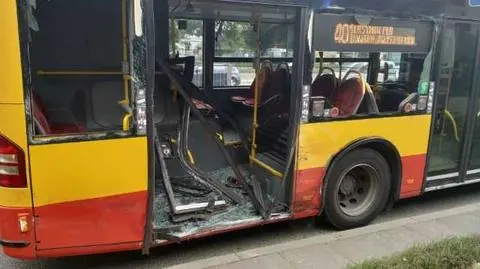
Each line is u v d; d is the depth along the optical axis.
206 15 5.31
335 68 4.60
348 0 3.94
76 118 3.97
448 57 4.67
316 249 4.01
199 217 3.93
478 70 4.88
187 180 4.59
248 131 5.31
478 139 5.16
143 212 3.43
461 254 3.47
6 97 2.91
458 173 5.07
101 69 4.18
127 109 3.42
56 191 3.12
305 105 3.97
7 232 3.10
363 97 4.34
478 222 4.67
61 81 4.07
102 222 3.31
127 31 3.32
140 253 3.98
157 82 4.71
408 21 4.27
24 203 3.06
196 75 5.62
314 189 4.19
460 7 4.55
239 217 4.03
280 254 3.90
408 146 4.60
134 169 3.33
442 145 4.88
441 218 4.77
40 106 3.57
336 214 4.39
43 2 4.02
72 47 4.13
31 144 3.01
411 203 5.34
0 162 2.99
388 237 4.29
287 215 4.14
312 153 4.11
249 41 5.63
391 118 4.43
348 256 3.88
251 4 3.73
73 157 3.13
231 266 3.68
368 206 4.57
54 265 3.78
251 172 4.93
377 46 4.17
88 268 3.72
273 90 5.08
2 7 2.81
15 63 2.88
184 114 4.50
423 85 4.55
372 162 4.48
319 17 3.86
